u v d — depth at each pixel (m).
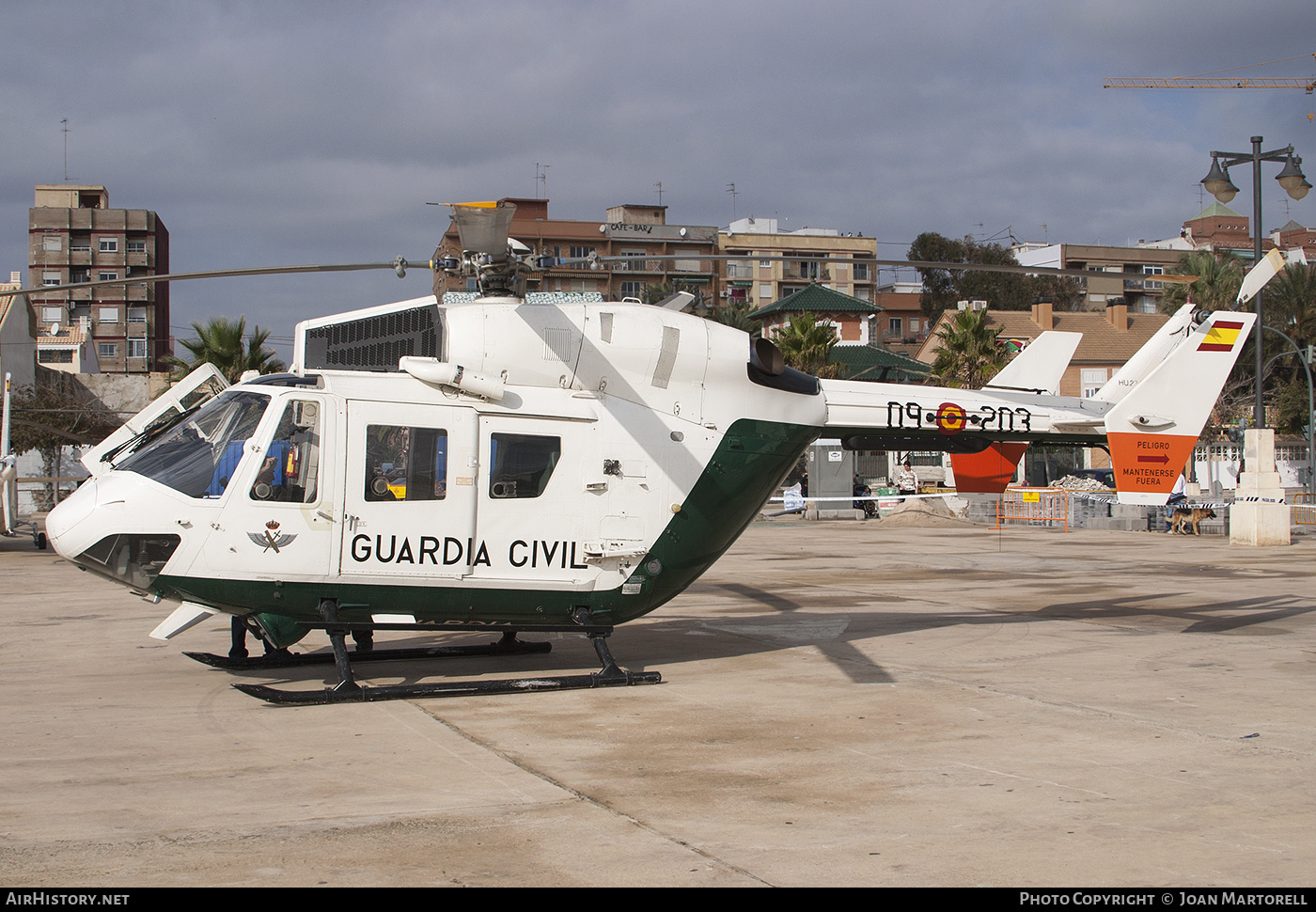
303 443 7.55
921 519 28.88
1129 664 8.84
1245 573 16.14
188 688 7.89
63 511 7.42
